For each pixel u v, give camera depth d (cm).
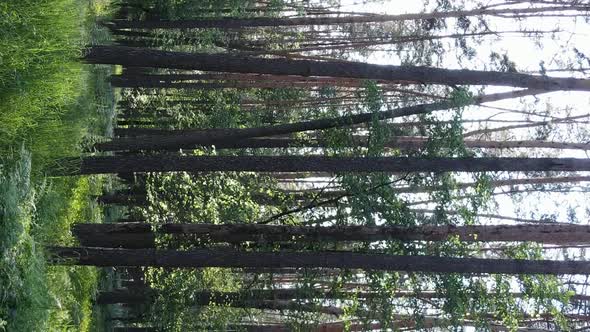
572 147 1358
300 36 2127
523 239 1010
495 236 1014
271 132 1215
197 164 987
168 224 1062
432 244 1106
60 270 955
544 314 1355
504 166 953
